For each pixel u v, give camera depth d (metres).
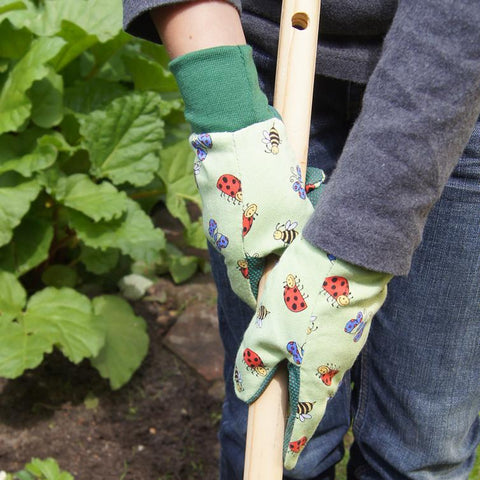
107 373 2.11
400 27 0.74
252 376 0.87
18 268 2.18
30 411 2.10
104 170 2.26
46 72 1.94
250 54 0.87
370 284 0.80
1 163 2.06
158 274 2.69
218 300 1.26
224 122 0.86
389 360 1.13
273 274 0.83
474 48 0.70
